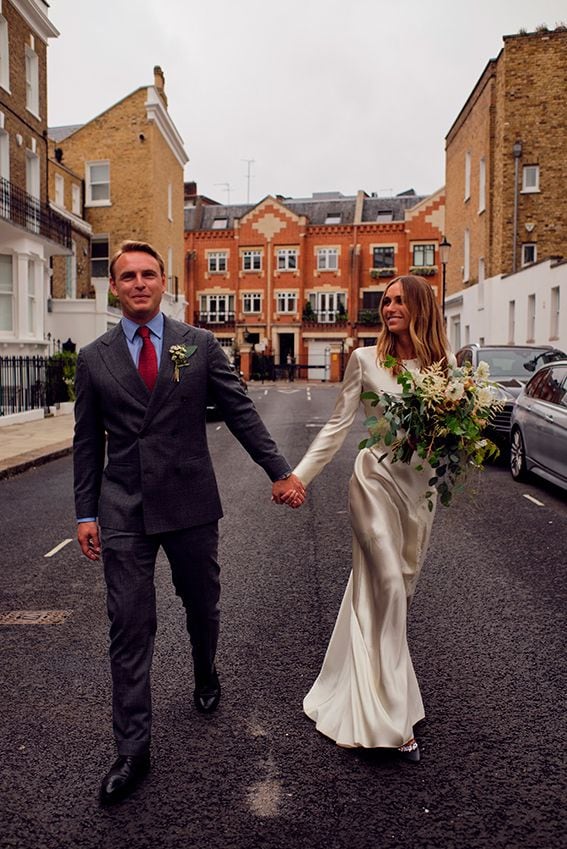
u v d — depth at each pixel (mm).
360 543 3264
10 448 13023
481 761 3086
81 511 3137
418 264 51469
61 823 2678
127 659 2967
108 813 2736
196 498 3133
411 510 3277
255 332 53219
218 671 4008
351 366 3404
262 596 5281
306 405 26406
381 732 3014
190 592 3289
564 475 8562
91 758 3133
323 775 2980
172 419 3076
